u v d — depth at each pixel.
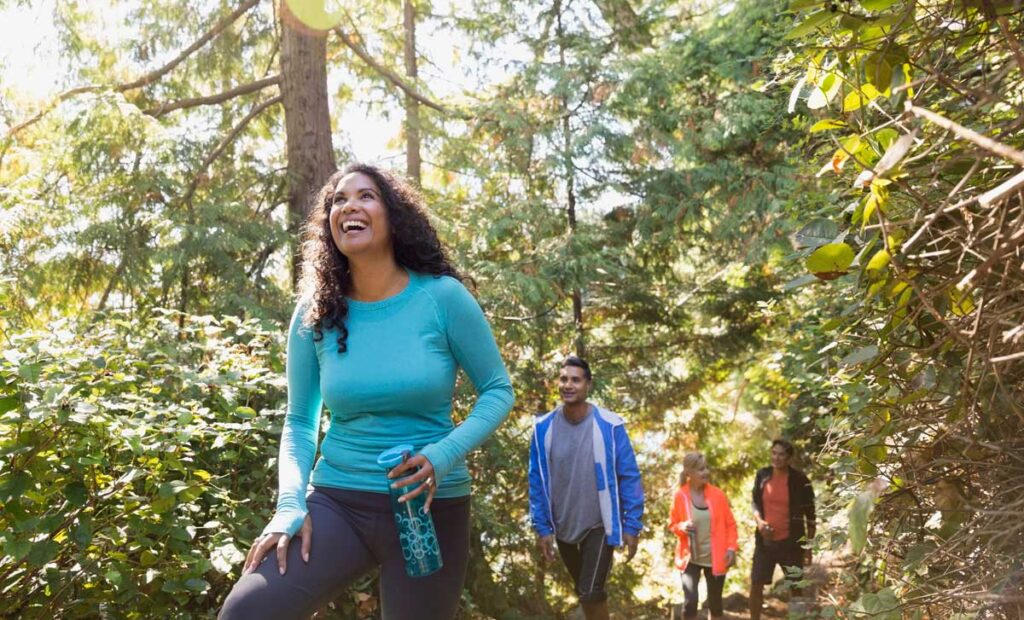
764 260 9.34
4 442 2.92
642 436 11.45
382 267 2.22
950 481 1.80
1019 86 1.62
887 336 1.81
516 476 8.16
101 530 3.21
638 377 11.23
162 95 8.93
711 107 9.83
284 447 2.26
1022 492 1.61
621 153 9.94
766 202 9.23
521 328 9.55
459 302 2.23
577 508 4.85
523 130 9.70
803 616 3.37
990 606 1.61
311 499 2.16
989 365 1.49
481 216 9.61
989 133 1.39
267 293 7.89
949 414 1.75
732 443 11.78
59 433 2.97
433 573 2.13
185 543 3.34
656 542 11.06
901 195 1.73
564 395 4.93
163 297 7.72
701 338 11.30
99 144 7.63
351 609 4.53
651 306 11.08
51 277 7.47
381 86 10.45
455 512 2.21
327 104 8.60
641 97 9.81
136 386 3.48
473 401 7.15
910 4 1.57
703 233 10.47
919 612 1.82
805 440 7.75
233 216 7.93
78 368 3.16
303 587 2.01
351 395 2.14
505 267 9.17
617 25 10.64
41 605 3.09
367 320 2.21
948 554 1.73
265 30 9.13
